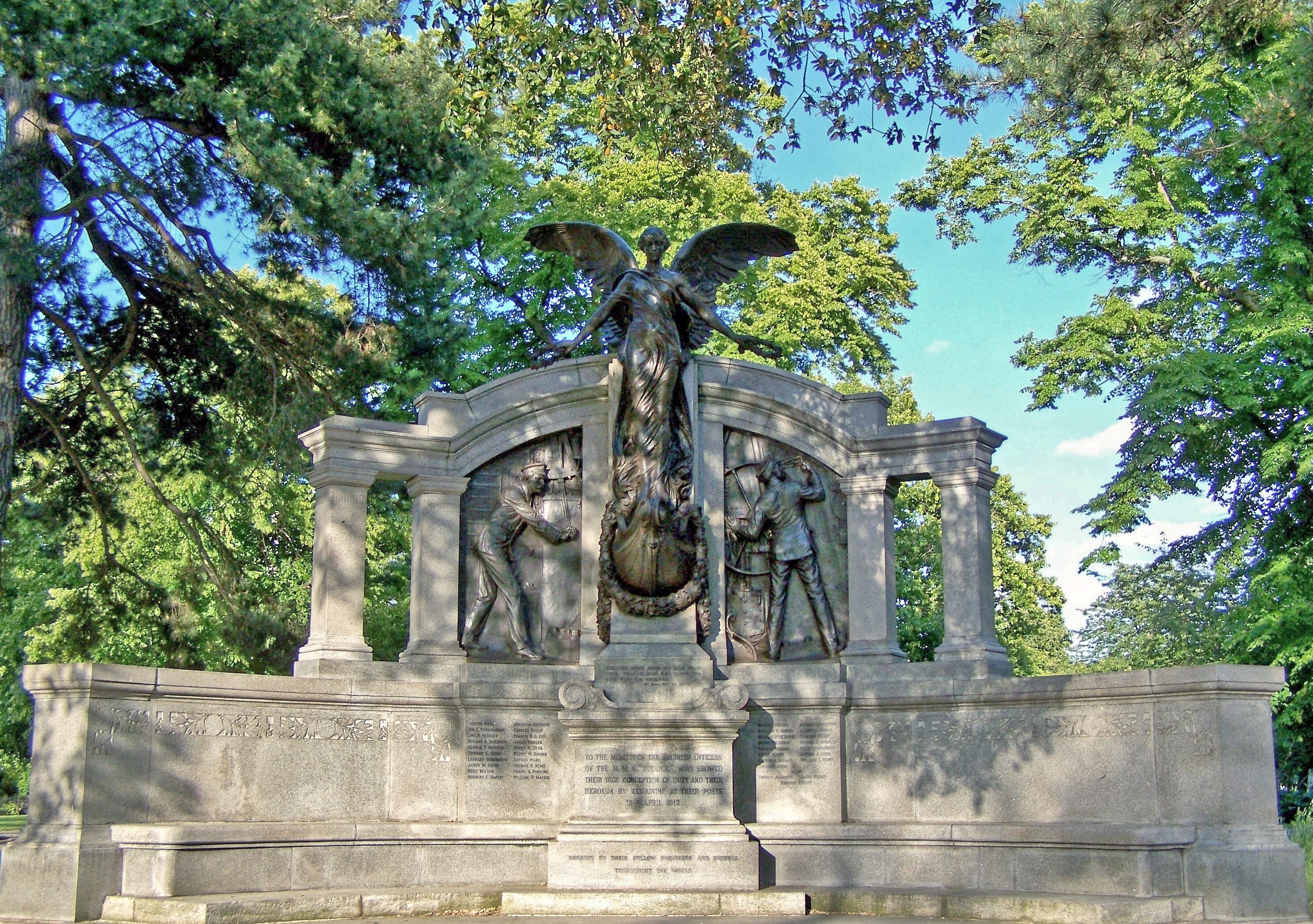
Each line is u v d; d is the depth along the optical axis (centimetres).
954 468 1720
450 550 1753
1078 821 1523
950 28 1844
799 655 1758
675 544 1722
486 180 3011
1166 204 3234
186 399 2620
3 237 2139
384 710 1659
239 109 2094
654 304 1762
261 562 3259
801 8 1833
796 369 3666
